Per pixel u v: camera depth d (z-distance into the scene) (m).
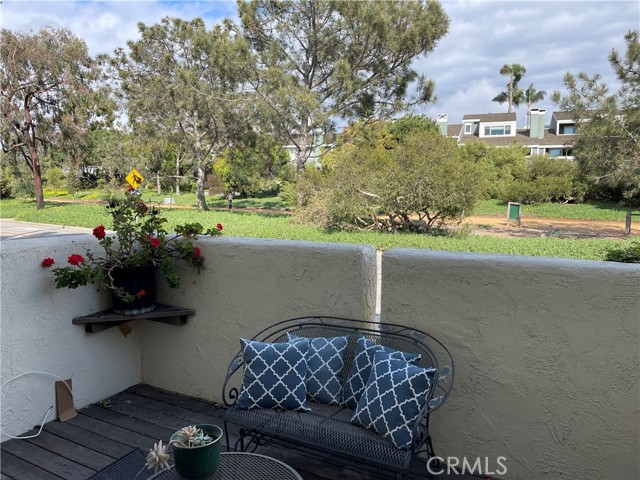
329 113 15.79
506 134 39.59
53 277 2.49
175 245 2.64
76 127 23.05
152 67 19.75
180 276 2.82
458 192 12.41
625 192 14.97
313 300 2.37
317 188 15.41
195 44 16.97
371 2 14.32
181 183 31.45
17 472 2.06
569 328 1.79
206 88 17.28
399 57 15.02
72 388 2.63
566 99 14.20
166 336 2.94
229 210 21.91
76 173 25.88
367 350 2.03
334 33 15.38
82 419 2.56
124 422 2.52
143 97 19.48
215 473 1.57
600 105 13.80
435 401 1.79
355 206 13.19
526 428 1.91
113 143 23.52
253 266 2.54
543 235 13.27
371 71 15.48
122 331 2.92
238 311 2.62
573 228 15.18
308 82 16.42
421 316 2.09
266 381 2.01
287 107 15.21
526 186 22.67
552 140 36.53
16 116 21.97
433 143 12.92
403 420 1.69
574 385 1.80
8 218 20.72
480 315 1.96
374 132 16.91
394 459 1.62
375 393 1.80
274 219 17.33
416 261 2.08
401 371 1.78
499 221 17.52
